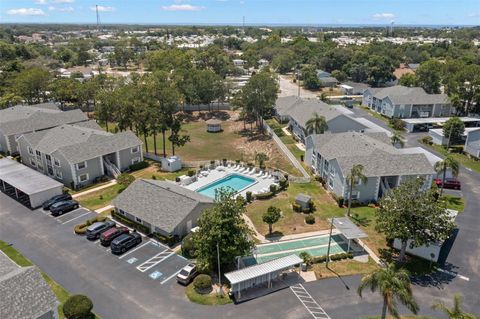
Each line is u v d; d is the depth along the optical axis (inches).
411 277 1578.5
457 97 4160.9
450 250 1776.6
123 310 1379.2
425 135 3673.7
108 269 1619.1
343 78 6766.7
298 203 2187.5
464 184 2541.8
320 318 1339.8
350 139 2603.3
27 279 1226.6
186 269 1550.2
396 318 1215.6
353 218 2084.2
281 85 6584.6
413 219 1599.4
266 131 3944.4
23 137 2810.0
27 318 1141.7
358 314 1359.5
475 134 3075.8
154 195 2001.7
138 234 1840.6
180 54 6850.4
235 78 6875.0
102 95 3641.7
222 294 1460.4
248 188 2524.6
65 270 1609.3
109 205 2240.4
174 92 3129.9
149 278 1561.3
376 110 4630.9
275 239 1879.9
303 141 3474.4
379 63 6304.1
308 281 1544.0
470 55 7677.2
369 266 1649.9
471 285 1530.5
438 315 1365.7
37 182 2330.2
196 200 1895.9
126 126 3235.7
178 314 1362.0
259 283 1504.7
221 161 2992.1
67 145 2541.8
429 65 5024.6
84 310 1295.5
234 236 1523.1
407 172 2245.3
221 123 4335.6
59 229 1950.1
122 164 2807.6
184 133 3961.6
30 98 4608.8
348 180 2143.2
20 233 1908.2
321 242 1855.3
